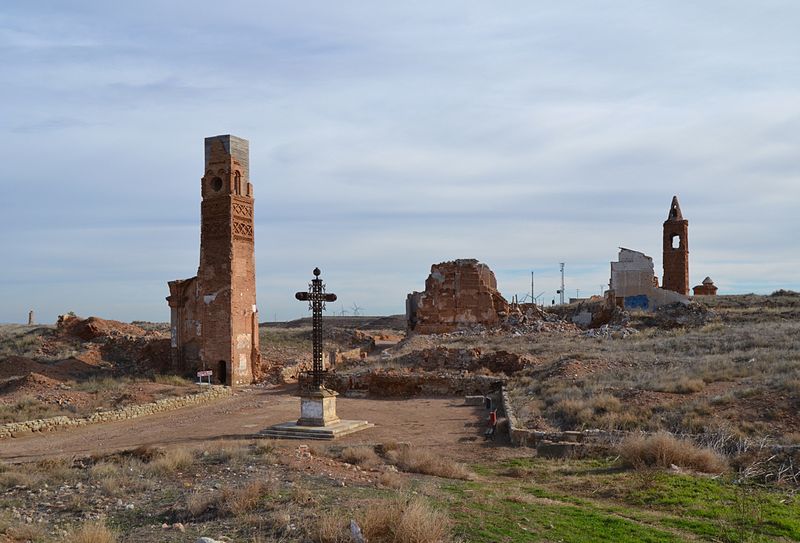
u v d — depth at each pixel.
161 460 17.47
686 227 64.12
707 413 21.33
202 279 44.38
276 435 25.30
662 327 50.09
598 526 11.49
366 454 19.11
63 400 32.56
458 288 58.53
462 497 13.13
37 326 64.31
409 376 38.03
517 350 43.69
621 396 25.08
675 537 11.12
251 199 45.69
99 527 10.77
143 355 47.88
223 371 43.88
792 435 18.45
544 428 22.83
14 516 12.72
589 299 69.81
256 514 11.57
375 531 10.01
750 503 13.52
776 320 47.75
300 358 53.69
